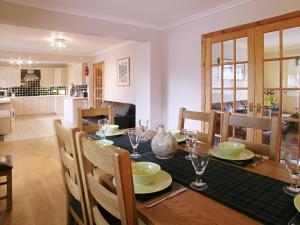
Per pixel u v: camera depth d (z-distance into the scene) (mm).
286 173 1311
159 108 4598
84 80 8117
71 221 1722
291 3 2707
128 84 5934
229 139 1975
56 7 3334
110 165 843
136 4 3307
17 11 3092
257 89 3096
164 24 4277
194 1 3207
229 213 921
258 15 3018
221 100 3527
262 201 998
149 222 889
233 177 1256
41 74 10000
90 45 6227
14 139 5445
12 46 6270
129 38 4156
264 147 1716
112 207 929
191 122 4051
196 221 871
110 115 2760
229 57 3398
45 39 5395
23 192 2713
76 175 1310
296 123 2787
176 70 4285
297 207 886
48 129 6770
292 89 2789
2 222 2148
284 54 2812
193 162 1210
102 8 3447
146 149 1823
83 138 1106
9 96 9469
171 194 1075
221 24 3463
